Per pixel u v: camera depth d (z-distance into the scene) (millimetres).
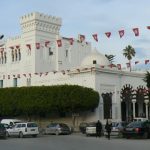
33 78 63812
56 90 52062
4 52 71500
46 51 66688
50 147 23188
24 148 22594
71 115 54750
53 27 67938
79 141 29641
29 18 65812
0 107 57625
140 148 22312
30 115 57906
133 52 84938
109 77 55938
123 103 58688
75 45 70812
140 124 34031
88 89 51781
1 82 71250
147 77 50531
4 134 35219
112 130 37219
